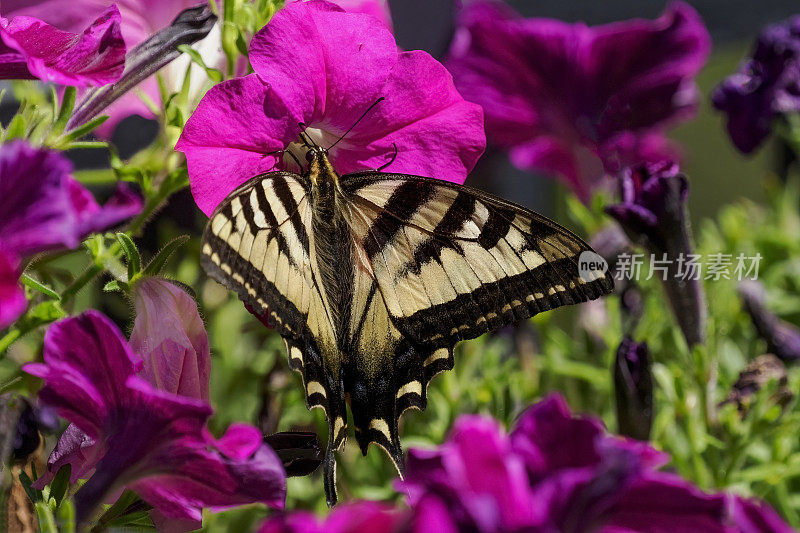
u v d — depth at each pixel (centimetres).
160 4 54
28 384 50
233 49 53
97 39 50
